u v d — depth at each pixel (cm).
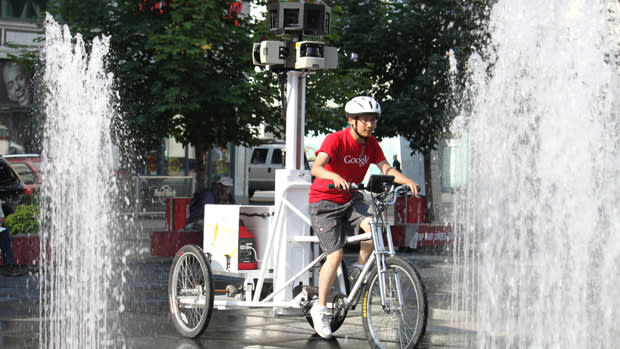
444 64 2442
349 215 774
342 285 828
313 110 2005
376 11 2489
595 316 916
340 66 2111
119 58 1838
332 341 814
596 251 1136
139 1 1862
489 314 975
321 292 791
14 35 2900
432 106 2489
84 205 1467
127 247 1909
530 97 1402
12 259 1552
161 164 3128
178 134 2034
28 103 2891
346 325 921
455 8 2450
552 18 1273
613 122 1213
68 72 1424
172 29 1792
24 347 787
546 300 1013
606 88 1220
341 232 784
